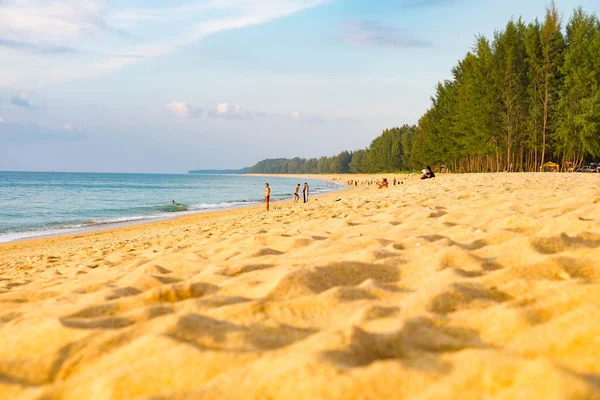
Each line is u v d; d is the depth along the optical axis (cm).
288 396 135
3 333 225
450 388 128
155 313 243
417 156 7519
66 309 266
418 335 192
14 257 1104
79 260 785
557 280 268
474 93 4662
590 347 158
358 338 180
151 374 162
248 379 146
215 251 526
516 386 122
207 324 212
